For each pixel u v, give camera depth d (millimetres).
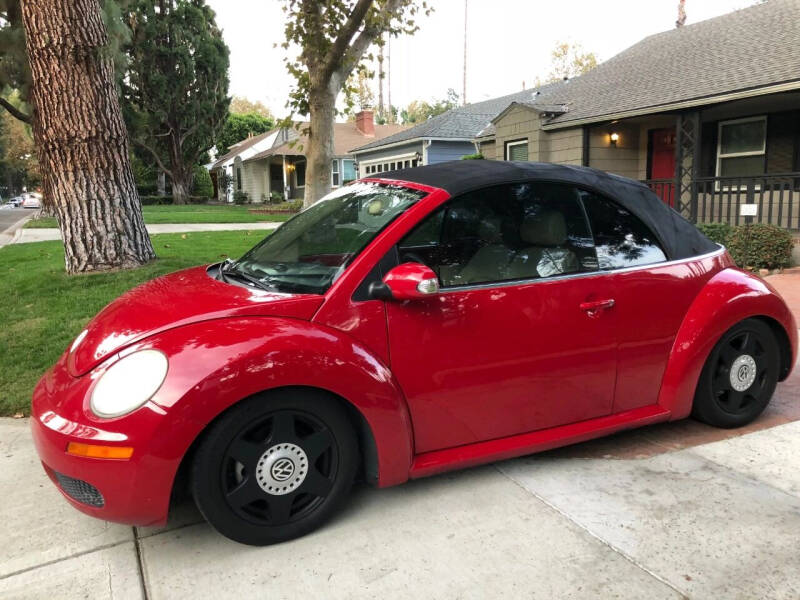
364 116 34281
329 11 7832
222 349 2248
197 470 2250
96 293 6242
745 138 11656
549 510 2641
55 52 6438
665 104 10961
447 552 2359
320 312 2455
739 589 2117
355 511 2666
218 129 34094
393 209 2787
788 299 6797
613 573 2215
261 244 3363
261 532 2387
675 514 2588
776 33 11938
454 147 22141
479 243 2771
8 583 2242
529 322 2775
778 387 4168
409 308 2562
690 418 3633
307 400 2375
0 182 101188
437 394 2643
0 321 5648
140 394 2184
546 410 2896
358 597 2119
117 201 7027
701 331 3152
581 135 13414
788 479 2873
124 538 2525
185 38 30609
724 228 9781
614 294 2963
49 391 2422
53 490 2949
